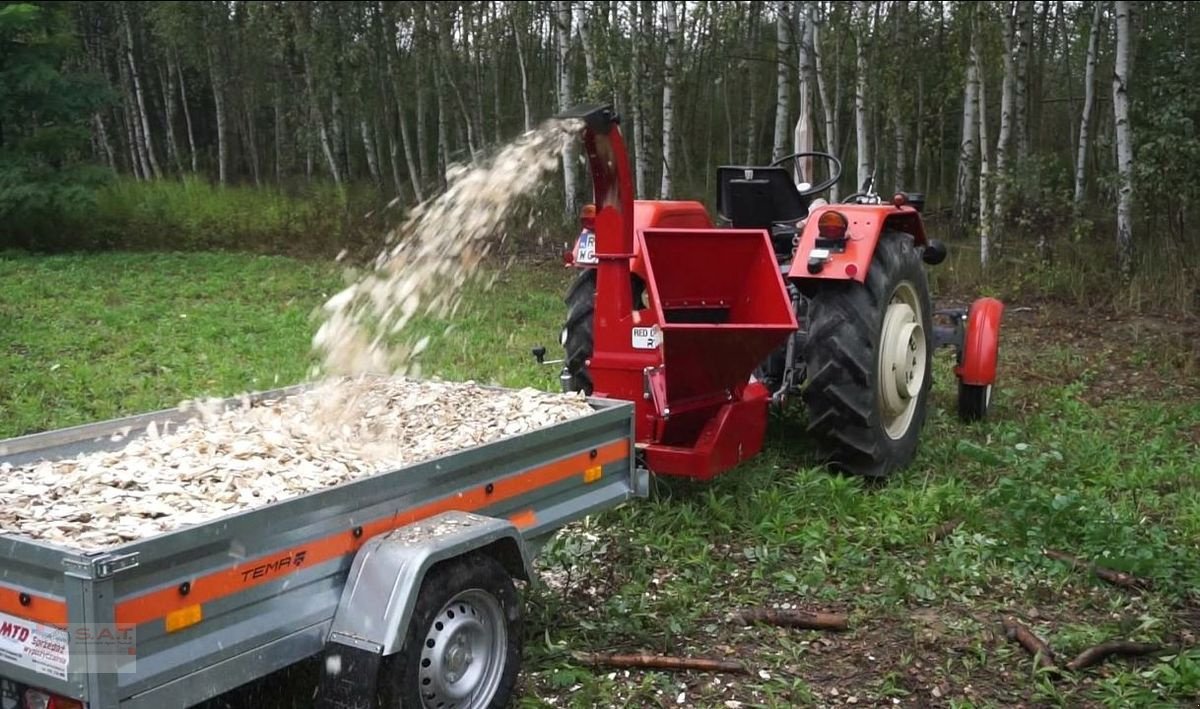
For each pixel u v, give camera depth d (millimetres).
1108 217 15531
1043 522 4715
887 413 5555
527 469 3596
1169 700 3422
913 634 3898
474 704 3182
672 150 16406
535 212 18172
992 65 15961
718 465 4820
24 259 15953
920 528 4805
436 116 32688
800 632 3941
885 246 5523
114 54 33531
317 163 32844
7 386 7449
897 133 17531
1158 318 10648
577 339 5852
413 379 4805
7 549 2471
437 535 3035
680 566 4484
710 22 22578
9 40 16953
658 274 5082
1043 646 3727
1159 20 16797
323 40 23938
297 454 3545
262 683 3361
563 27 19078
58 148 17750
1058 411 7137
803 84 7758
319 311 10719
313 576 2875
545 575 4398
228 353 8836
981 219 13445
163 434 3977
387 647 2795
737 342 4633
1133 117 13430
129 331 9891
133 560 2375
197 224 18484
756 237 5016
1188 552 4551
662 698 3459
